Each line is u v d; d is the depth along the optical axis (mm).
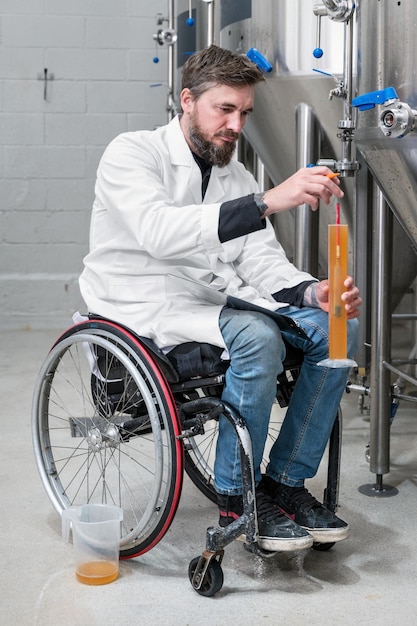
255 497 1421
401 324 3918
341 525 1517
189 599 1433
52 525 1742
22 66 3816
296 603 1416
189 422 1462
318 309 1606
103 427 1634
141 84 3887
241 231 1435
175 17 3105
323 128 2180
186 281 1564
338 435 1586
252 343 1409
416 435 2361
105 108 3887
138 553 1527
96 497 1905
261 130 2379
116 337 1517
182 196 1627
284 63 2141
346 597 1437
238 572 1531
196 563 1445
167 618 1367
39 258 3953
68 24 3812
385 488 1960
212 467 2012
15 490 1938
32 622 1354
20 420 2488
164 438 2201
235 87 1524
